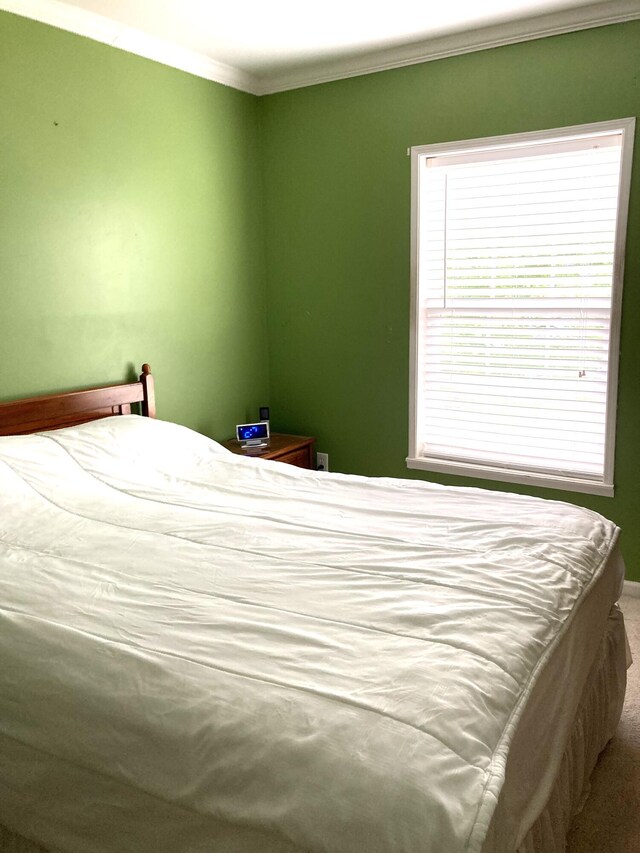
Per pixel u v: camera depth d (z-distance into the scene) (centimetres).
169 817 117
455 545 187
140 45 298
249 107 367
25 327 266
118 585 164
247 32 297
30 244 265
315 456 392
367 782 103
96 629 143
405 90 327
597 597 182
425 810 99
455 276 335
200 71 332
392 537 193
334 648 134
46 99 265
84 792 126
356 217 353
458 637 138
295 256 377
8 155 254
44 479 229
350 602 154
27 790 132
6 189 255
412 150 330
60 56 269
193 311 344
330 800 103
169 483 249
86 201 285
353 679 124
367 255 354
